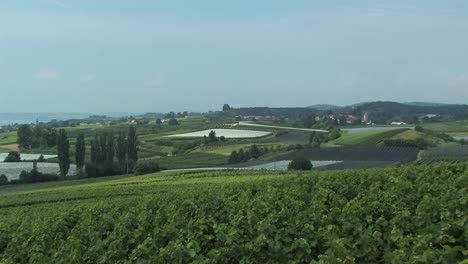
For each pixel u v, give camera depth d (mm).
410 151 78000
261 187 25969
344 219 13070
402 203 14359
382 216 13117
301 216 14047
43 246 15812
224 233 13133
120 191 43375
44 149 128250
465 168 21141
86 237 16312
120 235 14695
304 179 24734
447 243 11180
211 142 122500
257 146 107188
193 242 11961
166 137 135625
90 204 30422
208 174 55531
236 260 12016
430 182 18547
